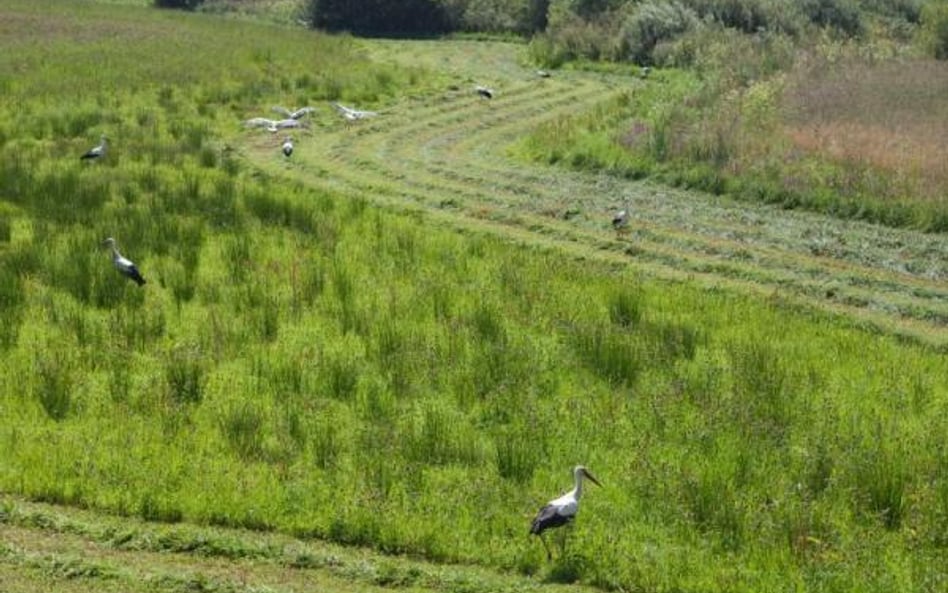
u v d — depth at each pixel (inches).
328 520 960.3
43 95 2802.7
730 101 2637.8
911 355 1381.6
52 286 1493.6
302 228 1820.9
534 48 4033.0
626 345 1310.3
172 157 2284.7
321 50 3821.4
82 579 864.3
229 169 2261.3
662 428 1135.6
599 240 1871.3
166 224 1755.7
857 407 1198.3
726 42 3597.4
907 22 4197.8
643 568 893.2
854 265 1732.3
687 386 1229.7
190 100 2923.2
